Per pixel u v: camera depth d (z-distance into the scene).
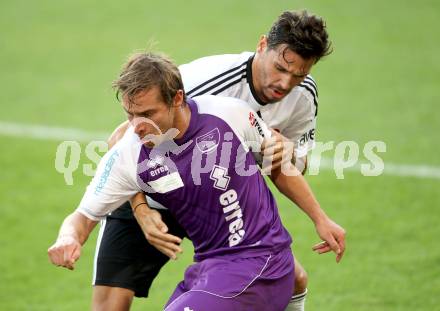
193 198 11.52
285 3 42.59
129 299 13.53
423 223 20.86
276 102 12.53
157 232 11.52
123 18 41.22
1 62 35.62
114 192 11.61
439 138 26.73
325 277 18.14
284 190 12.37
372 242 19.89
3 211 22.30
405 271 18.30
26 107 30.61
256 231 11.48
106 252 13.55
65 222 11.52
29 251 20.03
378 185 23.36
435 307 16.55
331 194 22.84
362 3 42.28
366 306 16.69
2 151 26.53
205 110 11.52
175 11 42.00
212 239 11.65
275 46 11.88
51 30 39.72
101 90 32.41
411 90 31.53
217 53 36.19
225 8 42.19
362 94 31.20
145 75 10.73
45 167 25.34
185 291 11.80
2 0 44.03
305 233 20.56
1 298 17.56
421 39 37.53
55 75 34.16
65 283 18.41
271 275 11.45
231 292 11.15
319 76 33.25
